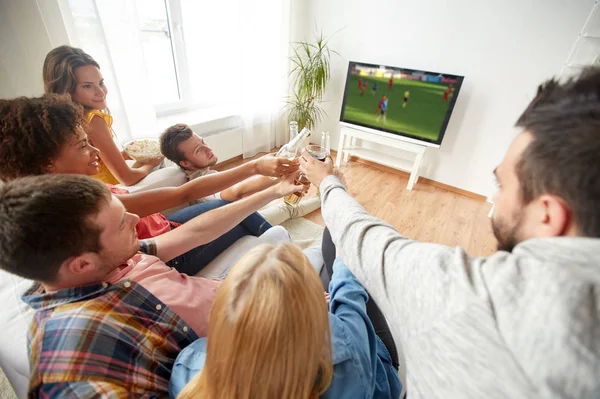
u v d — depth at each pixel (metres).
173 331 0.62
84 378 0.45
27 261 0.45
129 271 0.65
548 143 0.27
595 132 0.25
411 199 2.59
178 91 2.56
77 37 1.52
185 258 1.06
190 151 1.44
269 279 0.35
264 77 2.84
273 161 1.11
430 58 2.50
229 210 0.94
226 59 2.70
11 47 1.36
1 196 0.44
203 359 0.55
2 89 1.42
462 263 0.33
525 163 0.30
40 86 1.47
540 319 0.23
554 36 2.00
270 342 0.34
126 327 0.54
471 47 2.29
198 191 1.10
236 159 3.07
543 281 0.25
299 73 2.92
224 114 2.73
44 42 1.41
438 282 0.33
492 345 0.26
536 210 0.30
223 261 1.12
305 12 2.97
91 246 0.51
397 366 0.86
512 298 0.26
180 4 2.26
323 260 1.14
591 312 0.22
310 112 3.13
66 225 0.46
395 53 2.65
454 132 2.60
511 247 0.36
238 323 0.34
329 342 0.41
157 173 1.40
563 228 0.29
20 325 0.57
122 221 0.58
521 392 0.23
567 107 0.27
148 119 2.00
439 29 2.37
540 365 0.22
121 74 1.78
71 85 1.22
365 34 2.74
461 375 0.27
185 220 1.22
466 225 2.29
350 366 0.48
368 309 0.88
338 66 3.03
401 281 0.37
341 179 0.72
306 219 2.11
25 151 0.78
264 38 2.65
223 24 2.51
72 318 0.48
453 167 2.71
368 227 0.47
